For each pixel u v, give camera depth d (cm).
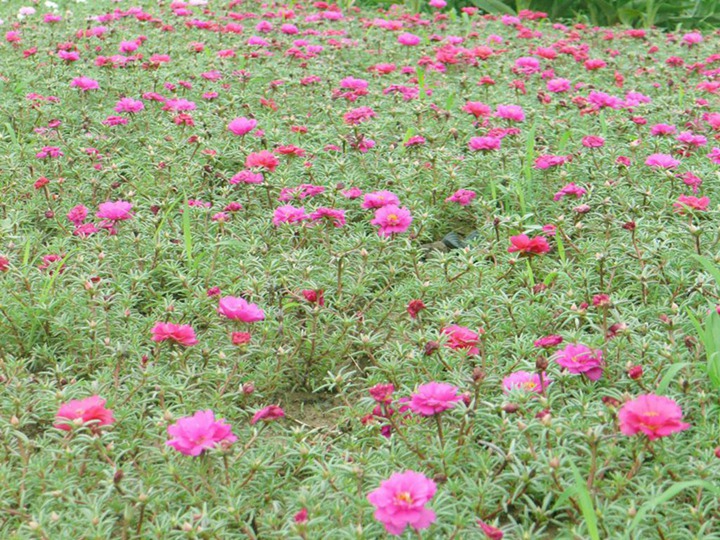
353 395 186
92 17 305
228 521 162
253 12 357
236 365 179
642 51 319
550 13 409
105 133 235
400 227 191
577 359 172
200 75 260
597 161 222
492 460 166
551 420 162
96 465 168
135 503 165
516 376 173
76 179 224
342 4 386
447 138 232
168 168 223
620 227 207
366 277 197
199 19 325
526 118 246
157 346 180
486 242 207
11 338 188
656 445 167
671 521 161
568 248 207
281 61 277
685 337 180
